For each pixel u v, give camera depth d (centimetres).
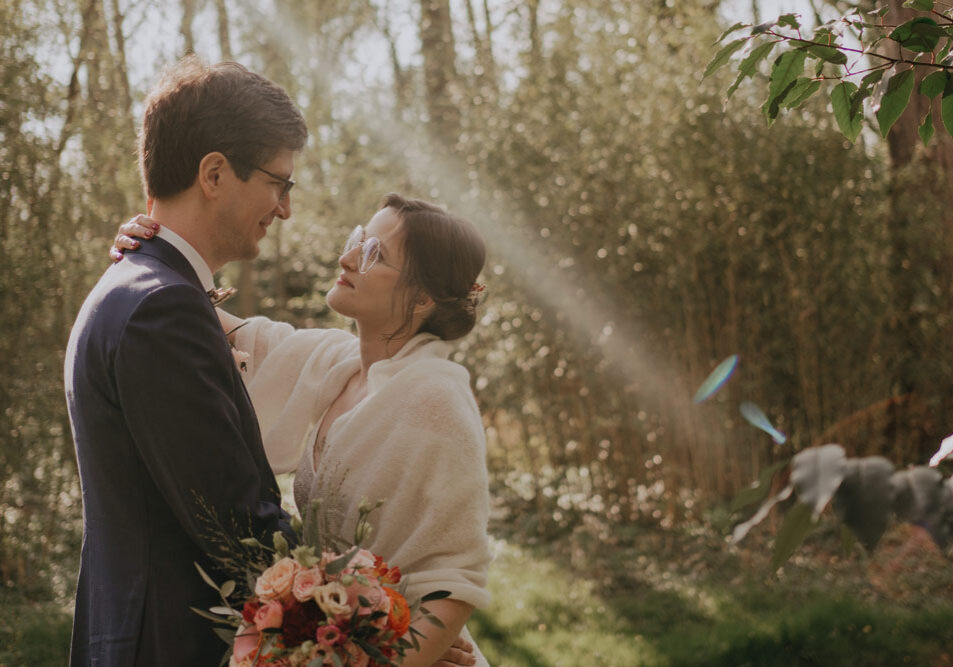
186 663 132
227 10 1267
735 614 456
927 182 592
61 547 555
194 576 135
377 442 146
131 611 132
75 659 147
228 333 187
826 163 579
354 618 119
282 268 1243
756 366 599
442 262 156
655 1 650
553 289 641
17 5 509
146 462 129
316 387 171
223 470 130
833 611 425
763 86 591
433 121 852
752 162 577
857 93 137
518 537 636
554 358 659
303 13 1254
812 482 81
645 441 645
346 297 158
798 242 582
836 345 598
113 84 691
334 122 1145
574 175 633
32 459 542
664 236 609
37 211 520
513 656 409
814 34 133
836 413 602
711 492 622
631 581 525
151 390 127
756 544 564
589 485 704
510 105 679
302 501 162
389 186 896
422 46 970
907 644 399
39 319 523
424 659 135
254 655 120
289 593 121
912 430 612
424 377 149
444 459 143
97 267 558
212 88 143
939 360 605
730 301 597
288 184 149
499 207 661
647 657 404
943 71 131
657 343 621
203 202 145
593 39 657
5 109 500
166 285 133
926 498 77
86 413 135
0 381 504
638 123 625
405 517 143
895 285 610
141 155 150
